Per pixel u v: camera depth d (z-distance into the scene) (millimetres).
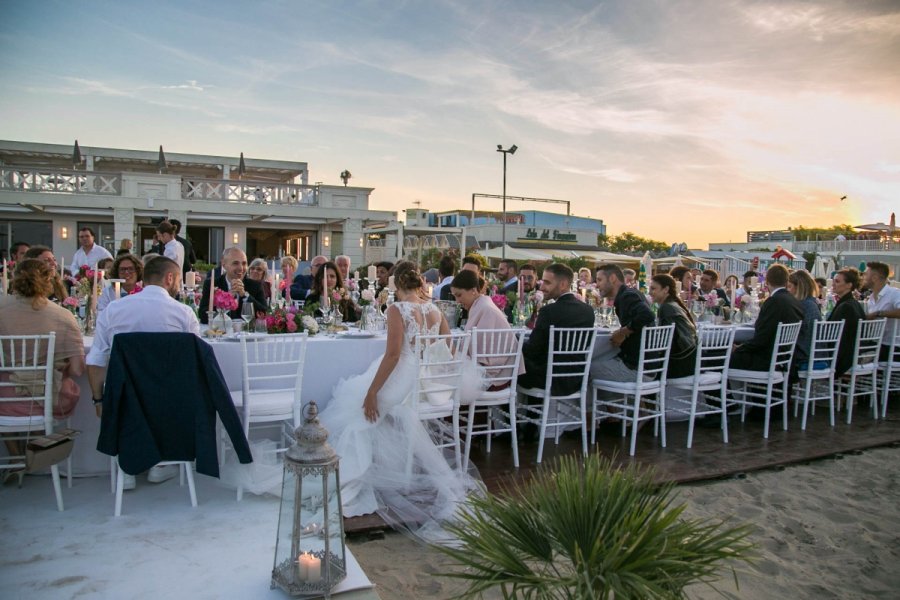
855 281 6414
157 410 3260
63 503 3512
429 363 4023
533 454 4918
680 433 5789
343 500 3619
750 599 2914
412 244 27641
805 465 4953
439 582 2957
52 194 16234
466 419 5082
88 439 3953
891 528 3740
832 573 3188
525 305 6285
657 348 5070
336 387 4383
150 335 3221
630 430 5824
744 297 7547
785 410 5938
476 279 4898
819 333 6027
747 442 5492
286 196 18953
